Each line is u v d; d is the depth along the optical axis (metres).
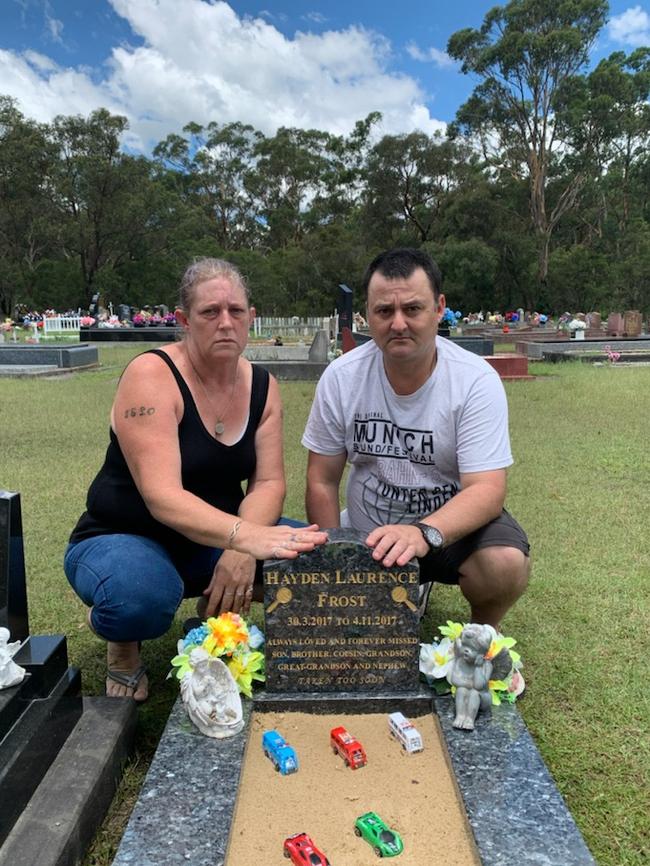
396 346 2.27
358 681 2.18
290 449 6.45
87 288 42.34
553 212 43.38
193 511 2.14
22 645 2.03
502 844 1.57
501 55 37.56
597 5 37.22
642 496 5.01
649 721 2.34
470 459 2.39
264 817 1.74
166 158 55.94
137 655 2.45
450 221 42.62
